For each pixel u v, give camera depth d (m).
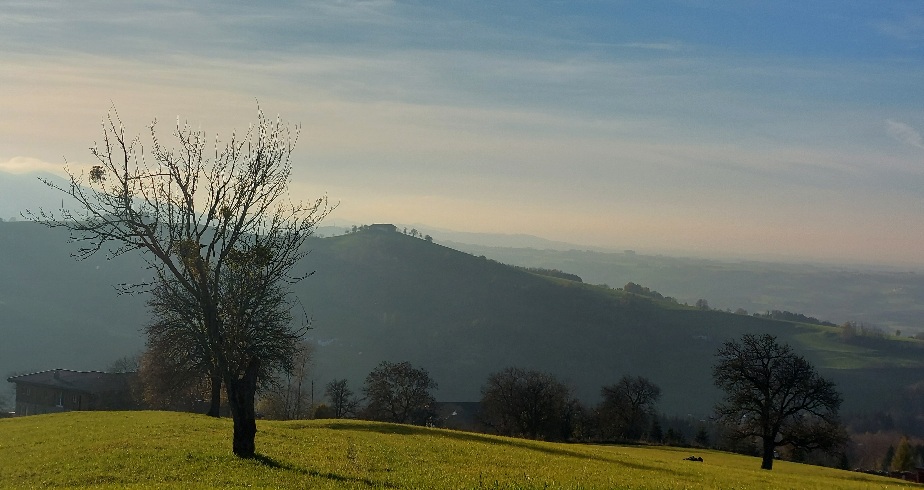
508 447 44.31
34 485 25.75
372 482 25.73
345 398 106.50
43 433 42.47
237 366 30.92
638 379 120.50
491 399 110.56
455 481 26.70
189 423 46.31
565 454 45.19
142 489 21.98
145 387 80.75
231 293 29.69
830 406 65.88
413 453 35.97
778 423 66.25
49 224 28.25
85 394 100.94
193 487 22.50
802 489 36.25
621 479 31.67
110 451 32.56
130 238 28.81
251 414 31.22
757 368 66.94
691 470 43.25
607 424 115.12
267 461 29.53
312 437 40.88
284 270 31.00
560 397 110.38
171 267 28.91
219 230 29.44
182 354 49.06
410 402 104.12
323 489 23.42
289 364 47.34
